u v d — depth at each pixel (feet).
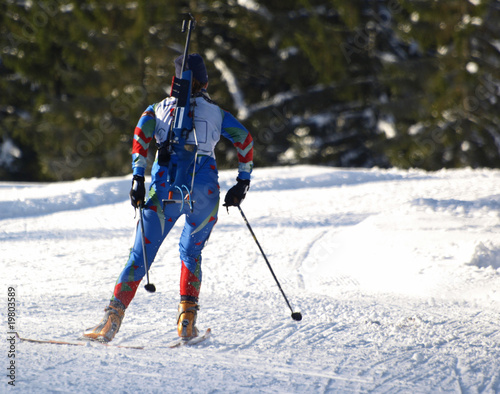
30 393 28.55
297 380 32.37
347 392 30.68
